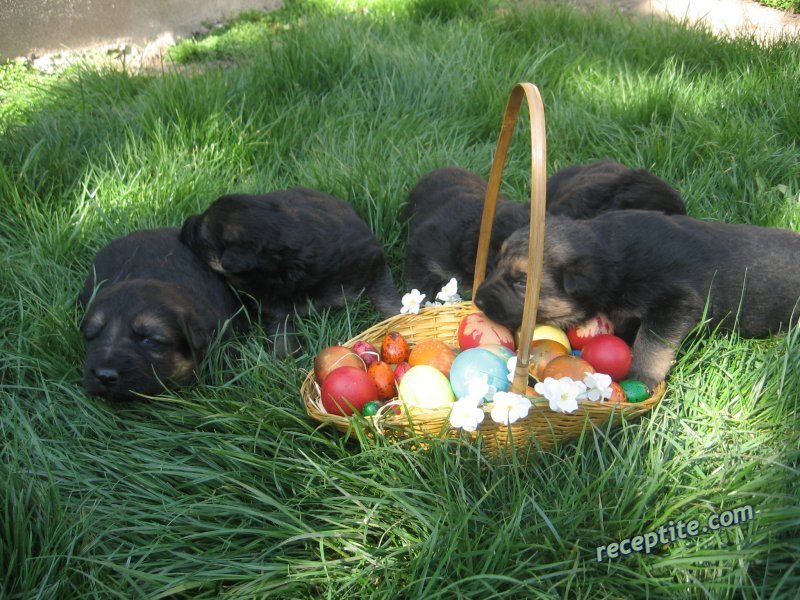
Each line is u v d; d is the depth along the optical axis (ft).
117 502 2.28
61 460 2.39
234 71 4.94
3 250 3.42
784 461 2.15
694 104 4.43
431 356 2.66
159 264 3.03
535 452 2.29
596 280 2.67
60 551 2.08
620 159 4.03
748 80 4.63
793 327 2.78
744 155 3.84
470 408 2.17
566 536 2.02
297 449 2.35
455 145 4.23
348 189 3.78
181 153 3.98
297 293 3.18
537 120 2.13
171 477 2.35
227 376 2.81
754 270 2.72
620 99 4.56
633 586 1.96
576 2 7.13
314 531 2.10
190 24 7.34
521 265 2.71
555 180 3.74
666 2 7.29
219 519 2.22
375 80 4.84
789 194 3.58
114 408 2.60
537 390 2.23
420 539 2.08
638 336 2.70
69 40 6.45
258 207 3.10
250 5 7.91
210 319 2.84
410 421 2.23
